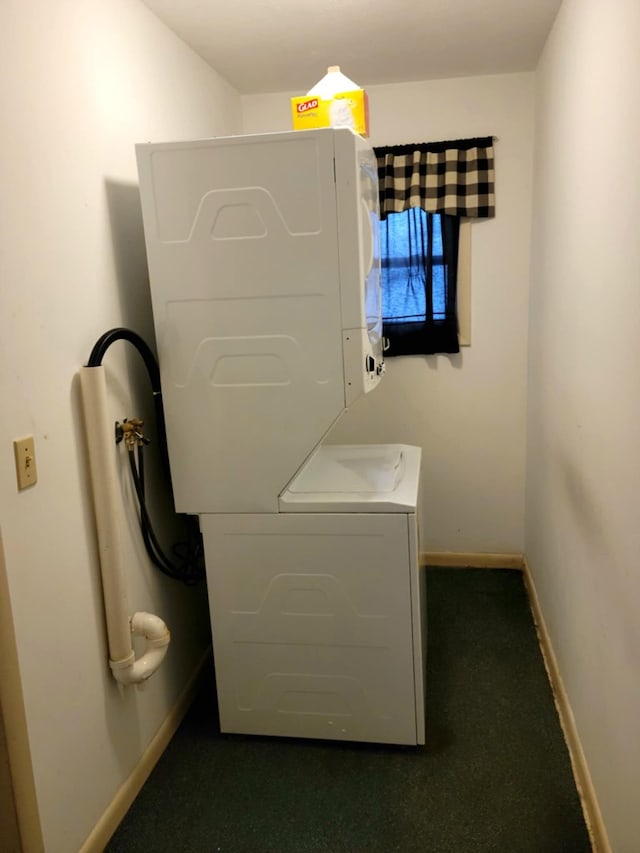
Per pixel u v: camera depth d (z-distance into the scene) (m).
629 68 1.44
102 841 1.77
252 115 3.28
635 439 1.40
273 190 1.83
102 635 1.81
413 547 1.97
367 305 1.97
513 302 3.21
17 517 1.45
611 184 1.60
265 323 1.91
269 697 2.16
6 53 1.44
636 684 1.40
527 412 3.25
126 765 1.93
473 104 3.08
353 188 1.79
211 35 2.46
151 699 2.10
